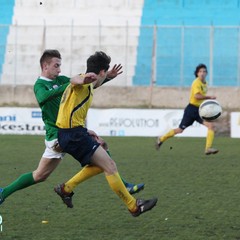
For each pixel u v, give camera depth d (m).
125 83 66.25
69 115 17.17
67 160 35.59
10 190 19.03
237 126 52.03
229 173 30.41
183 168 32.16
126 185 19.08
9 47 72.06
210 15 75.06
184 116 37.91
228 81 67.38
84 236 17.23
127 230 18.05
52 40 72.31
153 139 49.03
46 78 18.47
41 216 20.03
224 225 18.78
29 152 39.09
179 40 70.00
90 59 17.81
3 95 62.41
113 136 51.34
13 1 78.50
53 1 78.19
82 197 23.66
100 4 77.94
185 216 20.16
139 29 72.56
